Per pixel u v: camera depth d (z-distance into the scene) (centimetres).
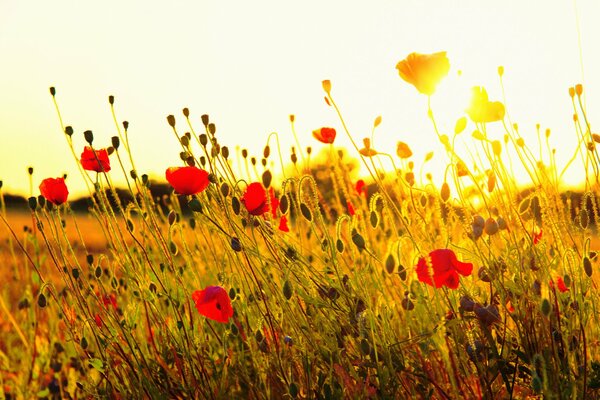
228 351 251
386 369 192
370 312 184
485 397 190
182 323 226
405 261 246
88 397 259
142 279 241
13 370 308
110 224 238
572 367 194
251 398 233
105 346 233
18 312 348
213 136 229
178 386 234
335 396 195
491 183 204
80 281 236
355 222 239
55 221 231
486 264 198
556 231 212
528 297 192
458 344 191
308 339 209
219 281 236
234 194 212
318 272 214
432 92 199
